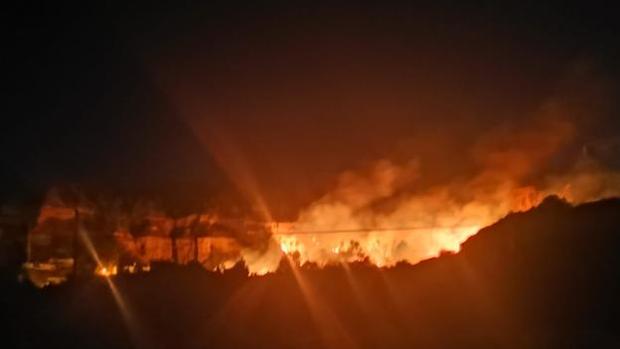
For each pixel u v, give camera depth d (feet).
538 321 56.80
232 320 65.87
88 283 85.76
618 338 48.93
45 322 64.49
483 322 58.90
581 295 61.52
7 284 82.79
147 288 80.69
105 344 56.54
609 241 72.49
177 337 59.26
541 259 74.33
